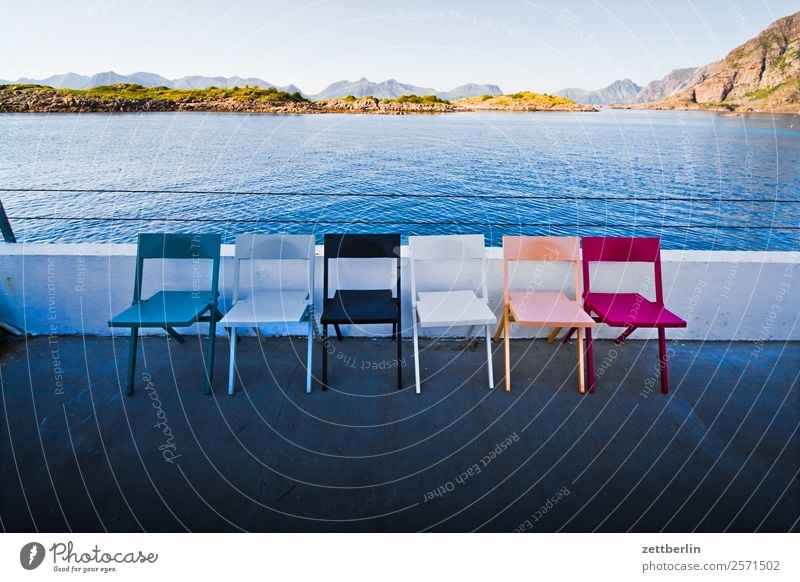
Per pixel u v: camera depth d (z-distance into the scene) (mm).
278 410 2031
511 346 2648
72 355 2428
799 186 16328
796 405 2076
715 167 19594
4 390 2102
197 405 2049
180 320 2004
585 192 15391
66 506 1482
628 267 2535
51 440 1782
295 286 2590
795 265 2482
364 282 2611
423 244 2461
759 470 1675
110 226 11594
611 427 1928
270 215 12688
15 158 19391
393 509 1512
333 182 16234
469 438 1862
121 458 1700
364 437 1862
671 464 1707
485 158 21016
